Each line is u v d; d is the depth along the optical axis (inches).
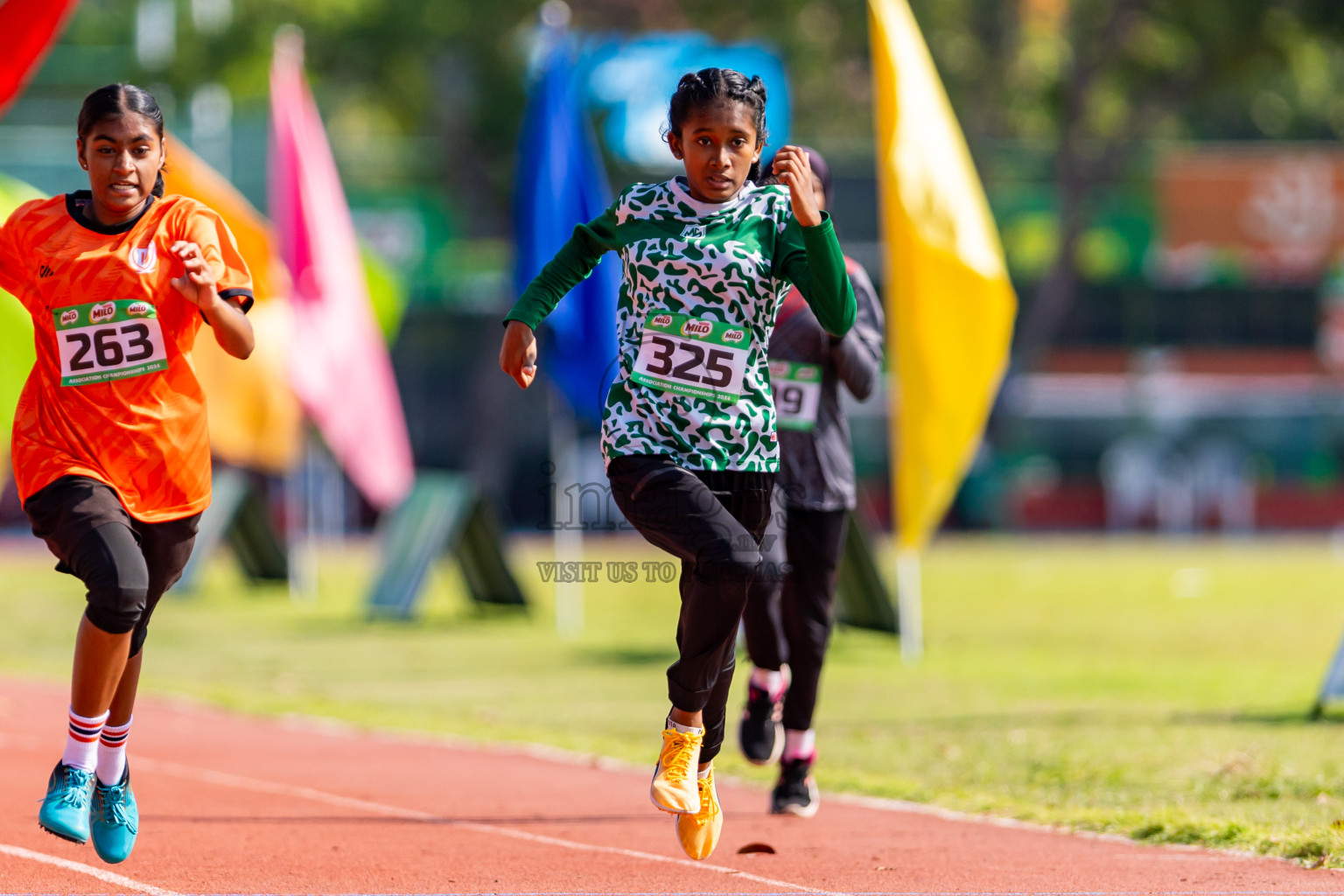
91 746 575.2
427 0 4552.2
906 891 614.5
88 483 564.4
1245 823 710.5
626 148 4370.1
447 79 4773.6
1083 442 5418.3
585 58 4328.3
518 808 814.5
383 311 2659.9
